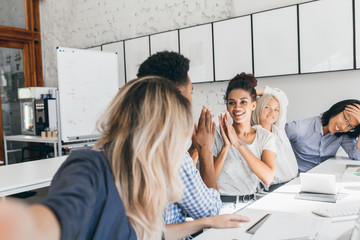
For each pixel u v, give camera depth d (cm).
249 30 292
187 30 337
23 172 219
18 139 459
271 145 219
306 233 95
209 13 330
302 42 263
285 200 138
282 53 274
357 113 240
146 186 70
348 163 223
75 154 69
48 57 541
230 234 101
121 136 72
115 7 423
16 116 540
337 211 118
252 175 219
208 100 333
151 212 72
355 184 161
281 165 255
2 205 32
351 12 238
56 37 520
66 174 58
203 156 145
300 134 261
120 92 79
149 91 75
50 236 36
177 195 81
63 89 346
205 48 323
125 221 65
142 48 379
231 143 217
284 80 278
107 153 71
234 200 220
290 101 274
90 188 53
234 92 229
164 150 74
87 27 464
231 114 231
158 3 376
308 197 139
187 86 117
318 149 256
